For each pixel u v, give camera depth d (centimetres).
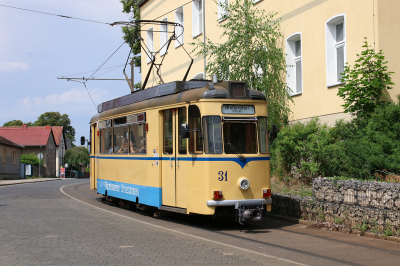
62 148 8044
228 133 1047
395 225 899
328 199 1077
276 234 984
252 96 1082
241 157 1045
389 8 1346
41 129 6844
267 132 1095
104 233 966
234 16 1675
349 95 1259
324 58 1545
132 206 1489
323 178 1105
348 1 1444
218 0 2253
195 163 1053
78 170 8025
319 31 1570
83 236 926
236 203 1026
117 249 793
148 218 1251
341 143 1253
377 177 1087
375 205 947
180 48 2734
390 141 1102
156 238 909
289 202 1197
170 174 1151
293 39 1745
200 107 1046
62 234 949
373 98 1235
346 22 1451
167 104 1166
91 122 1795
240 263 691
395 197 901
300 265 683
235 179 1038
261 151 1077
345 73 1288
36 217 1226
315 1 1587
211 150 1028
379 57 1233
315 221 1095
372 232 942
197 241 877
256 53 1641
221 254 756
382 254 771
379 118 1164
